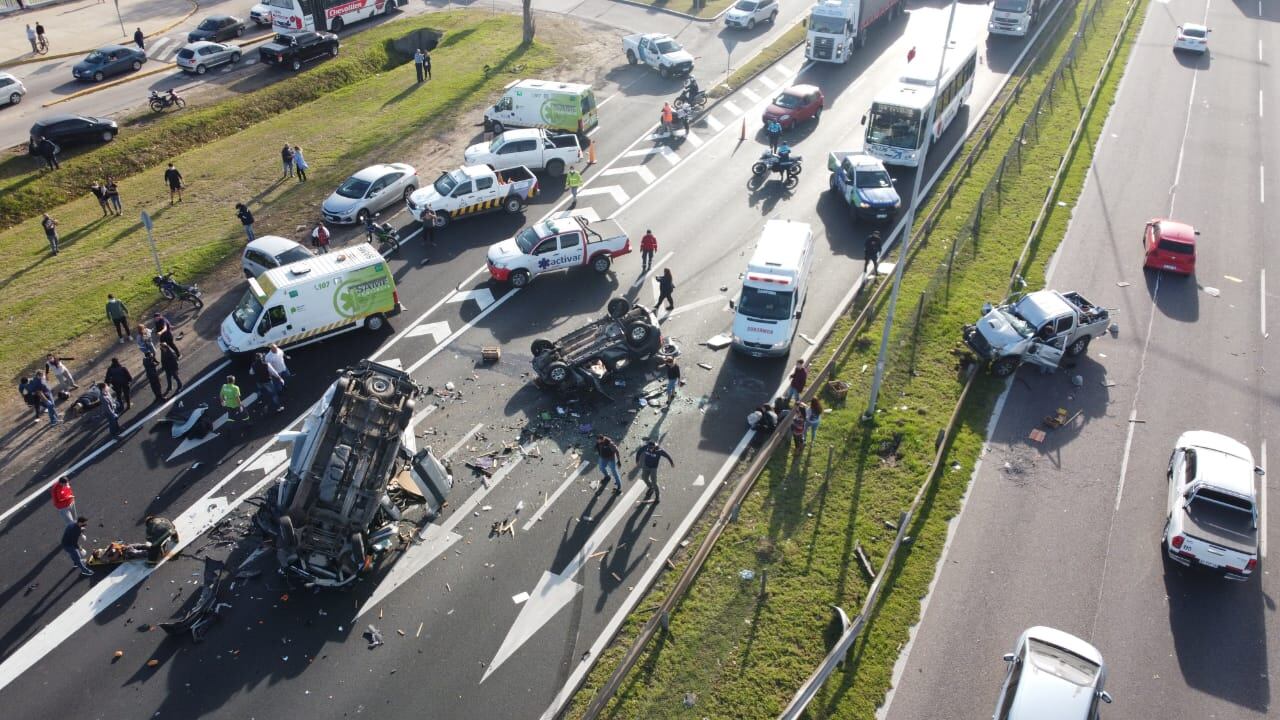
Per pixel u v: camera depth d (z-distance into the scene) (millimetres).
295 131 42875
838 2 50719
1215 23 58500
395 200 36500
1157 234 31594
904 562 19969
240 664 17969
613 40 55594
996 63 51406
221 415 25141
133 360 27516
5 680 17641
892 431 23828
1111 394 25766
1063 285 30812
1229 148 41312
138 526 21328
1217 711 17016
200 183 38094
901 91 39531
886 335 22844
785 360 27281
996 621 18672
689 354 27609
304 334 27375
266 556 20500
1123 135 42500
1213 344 28016
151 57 50875
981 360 26469
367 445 19312
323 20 54156
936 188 37438
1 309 29531
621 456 23453
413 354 27641
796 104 43188
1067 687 16031
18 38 53281
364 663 17969
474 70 50375
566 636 18547
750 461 23297
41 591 19578
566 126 41906
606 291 30984
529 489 22375
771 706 16859
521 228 35219
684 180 38969
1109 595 19375
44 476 22812
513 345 28094
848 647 17562
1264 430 24422
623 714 16734
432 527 21234
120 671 17828
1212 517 19719
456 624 18812
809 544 20422
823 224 35094
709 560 20000
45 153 37625
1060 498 21984
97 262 32375
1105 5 61781
